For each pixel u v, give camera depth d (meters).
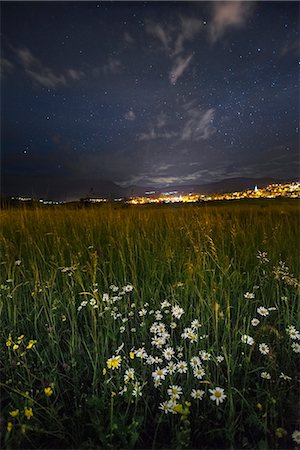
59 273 3.26
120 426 1.42
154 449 1.41
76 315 2.53
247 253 3.56
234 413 1.46
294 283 2.46
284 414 1.58
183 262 3.26
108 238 4.18
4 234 4.62
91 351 2.07
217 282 2.92
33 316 2.67
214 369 1.87
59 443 1.46
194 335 1.81
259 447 1.33
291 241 4.08
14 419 1.45
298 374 1.84
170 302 2.66
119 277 3.25
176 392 1.49
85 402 1.63
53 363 2.04
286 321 2.23
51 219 5.34
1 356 2.06
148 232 4.39
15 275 3.12
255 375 1.87
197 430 1.46
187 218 4.97
